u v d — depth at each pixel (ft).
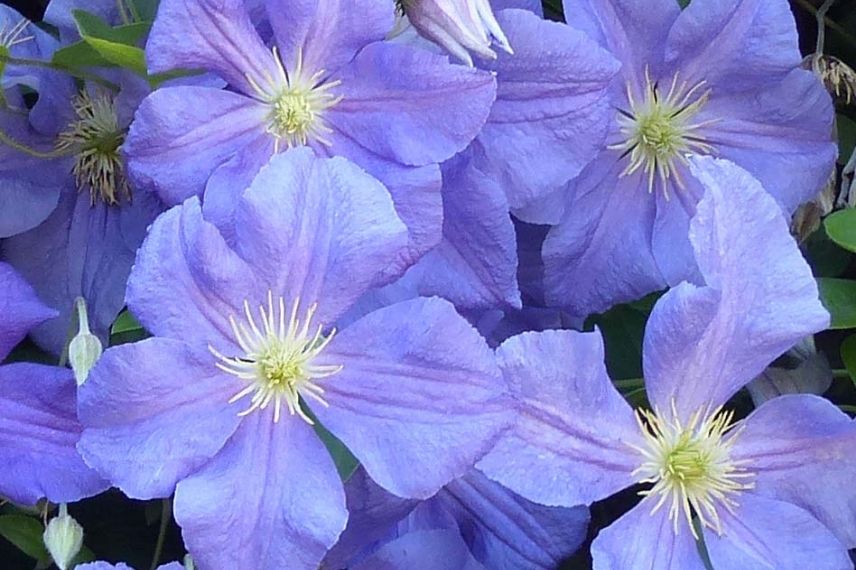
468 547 2.68
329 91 2.67
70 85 2.83
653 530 2.62
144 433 2.48
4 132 2.81
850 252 2.84
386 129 2.65
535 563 2.68
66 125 2.82
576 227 2.77
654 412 2.63
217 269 2.50
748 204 2.59
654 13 2.77
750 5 2.77
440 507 2.68
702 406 2.64
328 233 2.53
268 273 2.53
